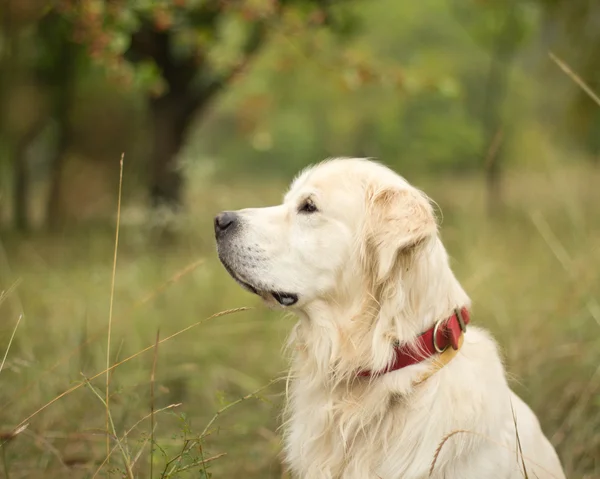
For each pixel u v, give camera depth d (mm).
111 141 19359
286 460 3689
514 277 7281
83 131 19000
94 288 7133
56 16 11570
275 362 5617
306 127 27453
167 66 12719
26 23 8281
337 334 3473
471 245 8805
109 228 13359
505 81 19531
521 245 8977
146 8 7371
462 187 19672
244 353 5875
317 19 9422
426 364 3264
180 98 12953
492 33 17828
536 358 5223
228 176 31344
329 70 9898
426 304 3291
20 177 15922
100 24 7086
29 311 6207
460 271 7645
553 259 7840
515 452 3301
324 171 3654
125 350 5488
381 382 3303
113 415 4363
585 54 13047
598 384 4719
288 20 9078
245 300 6805
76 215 17203
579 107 15289
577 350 5297
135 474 3652
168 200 12328
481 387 3250
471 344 3424
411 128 23328
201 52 10500
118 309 6340
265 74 18453
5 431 3971
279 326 6254
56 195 17141
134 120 19234
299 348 3662
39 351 5367
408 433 3182
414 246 3268
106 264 8742
